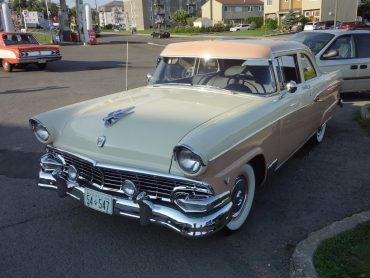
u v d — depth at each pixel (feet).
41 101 33.58
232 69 13.82
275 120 12.79
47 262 10.84
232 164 10.53
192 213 9.85
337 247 10.48
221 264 10.70
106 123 11.18
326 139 21.08
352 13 187.42
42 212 13.57
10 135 22.98
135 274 10.31
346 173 16.56
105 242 11.74
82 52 86.38
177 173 9.85
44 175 12.32
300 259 10.02
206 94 13.41
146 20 364.58
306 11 191.31
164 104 12.24
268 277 10.18
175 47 15.61
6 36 53.93
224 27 223.71
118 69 56.65
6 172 17.17
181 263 10.75
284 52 14.65
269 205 13.83
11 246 11.59
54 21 222.28
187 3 384.68
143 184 10.39
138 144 10.37
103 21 465.88
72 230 12.40
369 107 25.81
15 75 50.62
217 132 10.12
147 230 12.34
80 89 39.63
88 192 11.17
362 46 29.32
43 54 53.42
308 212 13.34
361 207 13.62
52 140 12.20
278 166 14.11
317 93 16.99
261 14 301.43
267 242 11.66
